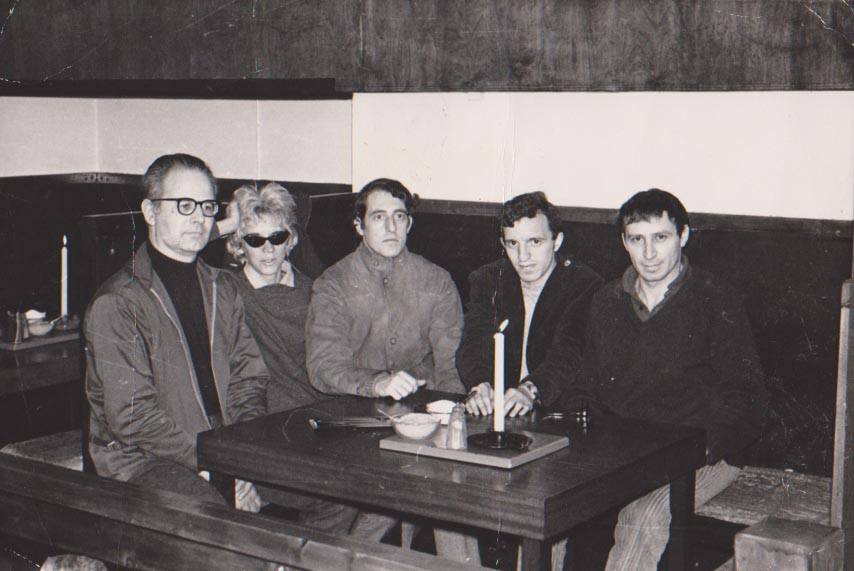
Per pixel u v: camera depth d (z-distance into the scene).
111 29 4.03
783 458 3.12
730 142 3.38
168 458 2.82
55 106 5.35
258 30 3.71
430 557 1.33
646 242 2.91
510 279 3.15
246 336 3.05
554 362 3.02
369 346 3.14
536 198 3.07
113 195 5.39
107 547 1.68
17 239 5.16
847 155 3.16
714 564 2.82
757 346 3.15
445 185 4.04
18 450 3.38
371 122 4.21
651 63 3.02
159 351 2.88
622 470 2.10
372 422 2.42
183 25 3.87
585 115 3.67
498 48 3.25
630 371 2.97
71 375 3.32
